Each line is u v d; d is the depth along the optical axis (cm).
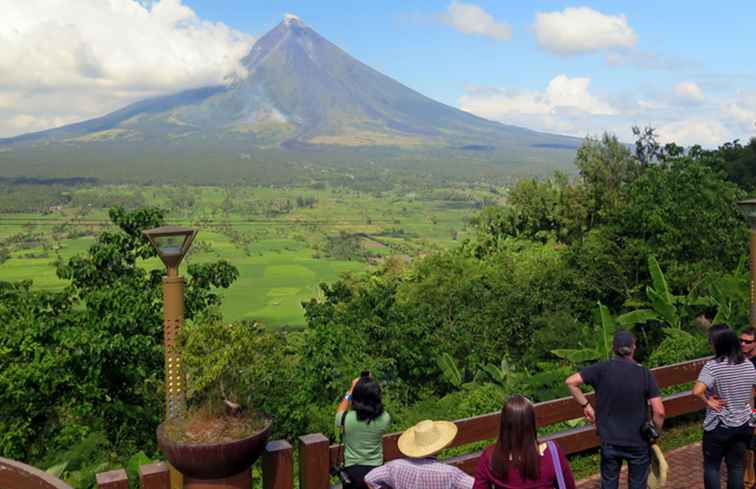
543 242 6053
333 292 3244
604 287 3212
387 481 444
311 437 550
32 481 442
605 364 550
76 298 1823
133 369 1695
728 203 3112
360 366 2352
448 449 882
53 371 1552
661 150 5025
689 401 840
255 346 566
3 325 1666
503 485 409
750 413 588
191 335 557
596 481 716
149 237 628
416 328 2748
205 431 508
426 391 2747
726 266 3053
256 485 1103
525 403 413
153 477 498
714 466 602
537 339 3153
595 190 5688
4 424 1538
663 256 2983
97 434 1507
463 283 3866
